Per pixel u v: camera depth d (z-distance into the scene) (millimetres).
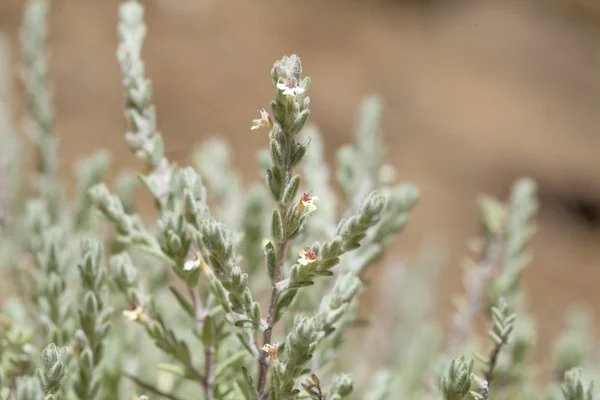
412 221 1294
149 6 1491
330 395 326
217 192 428
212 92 1355
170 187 346
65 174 1019
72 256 390
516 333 388
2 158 435
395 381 431
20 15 1244
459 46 1829
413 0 1926
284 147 311
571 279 1312
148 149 352
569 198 1486
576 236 1429
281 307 319
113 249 407
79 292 373
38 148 438
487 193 1422
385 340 544
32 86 438
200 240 329
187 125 1271
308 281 314
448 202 1359
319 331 327
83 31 1338
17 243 426
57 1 1377
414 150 1467
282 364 312
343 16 1780
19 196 479
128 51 354
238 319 320
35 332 369
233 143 1270
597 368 437
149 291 401
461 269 1189
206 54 1441
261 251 411
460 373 316
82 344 334
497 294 400
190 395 391
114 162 1100
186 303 339
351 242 314
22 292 420
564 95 1762
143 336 398
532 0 2021
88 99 1210
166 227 336
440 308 1059
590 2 2055
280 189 312
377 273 817
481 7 1975
